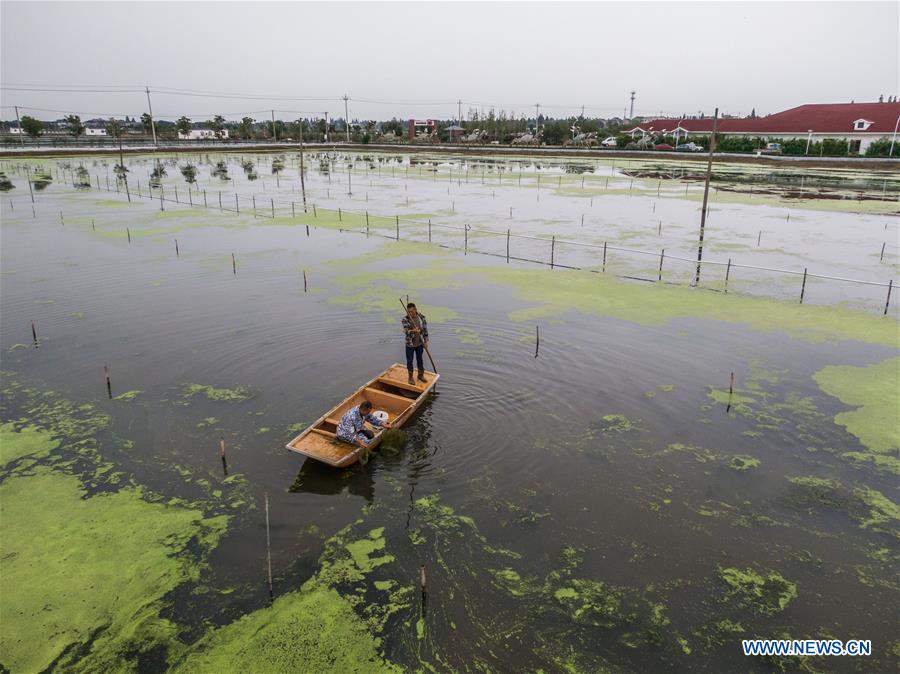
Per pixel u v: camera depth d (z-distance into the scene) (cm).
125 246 2670
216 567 789
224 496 927
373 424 1055
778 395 1240
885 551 813
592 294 1956
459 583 764
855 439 1078
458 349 1467
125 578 769
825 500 915
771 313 1764
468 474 981
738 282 2122
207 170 7231
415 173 6844
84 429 1102
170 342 1510
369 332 1580
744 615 715
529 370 1352
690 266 2356
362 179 6128
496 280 2128
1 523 862
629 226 3291
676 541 832
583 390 1261
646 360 1411
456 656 664
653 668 648
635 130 11038
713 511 892
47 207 3850
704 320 1700
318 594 747
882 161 6638
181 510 896
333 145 12669
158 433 1091
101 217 3475
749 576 773
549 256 2541
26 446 1048
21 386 1266
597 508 899
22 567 784
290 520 877
